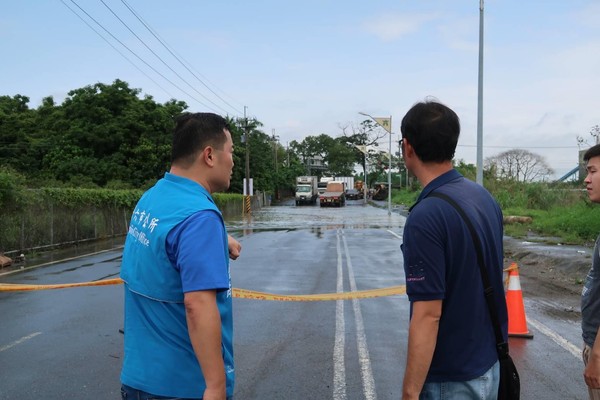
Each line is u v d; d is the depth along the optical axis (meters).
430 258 1.98
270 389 4.61
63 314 7.42
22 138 39.62
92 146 39.06
